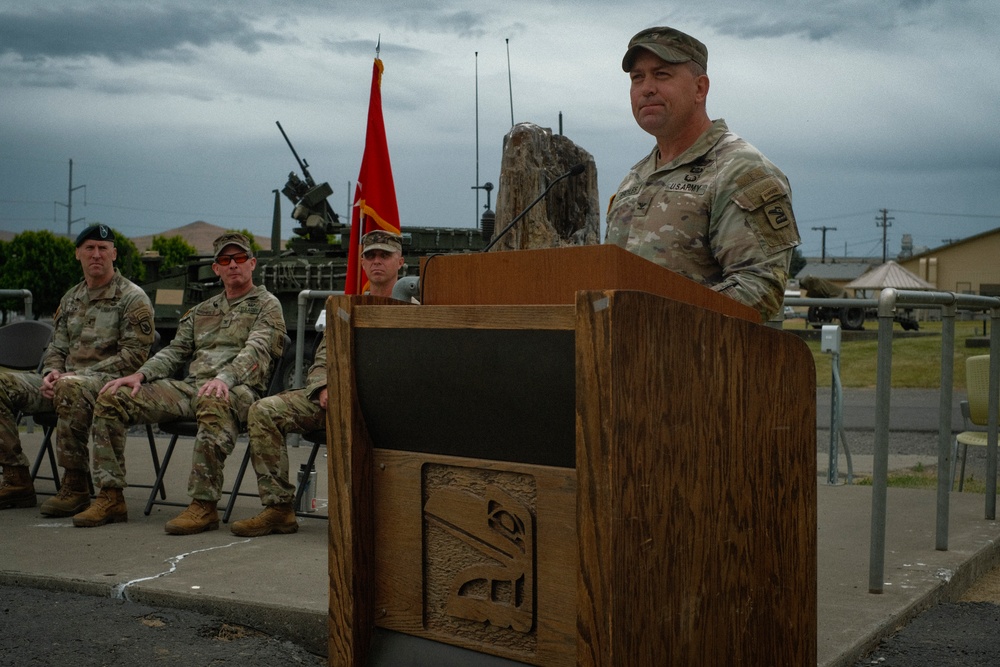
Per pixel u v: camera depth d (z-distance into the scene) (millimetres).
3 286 35656
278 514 4773
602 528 1679
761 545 2141
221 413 4887
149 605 3639
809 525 2330
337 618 2066
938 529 4277
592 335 1679
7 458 5492
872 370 18688
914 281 35812
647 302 1735
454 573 1962
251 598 3502
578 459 1706
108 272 5688
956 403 14078
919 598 3582
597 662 1696
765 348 2119
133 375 5160
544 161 5031
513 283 1994
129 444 7969
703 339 1901
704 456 1920
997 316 4848
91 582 3775
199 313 5465
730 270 2660
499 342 1835
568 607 1794
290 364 14008
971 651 3152
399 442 2041
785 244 2633
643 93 2830
